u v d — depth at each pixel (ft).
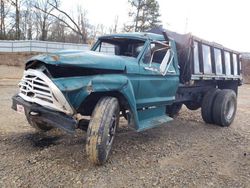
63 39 158.51
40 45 98.73
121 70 15.85
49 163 14.38
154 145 18.60
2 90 42.52
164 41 20.43
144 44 18.69
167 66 19.72
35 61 14.62
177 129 23.58
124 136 20.17
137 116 16.61
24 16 153.89
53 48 100.12
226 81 29.60
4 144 16.93
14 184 12.14
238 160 16.85
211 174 14.49
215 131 23.75
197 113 31.32
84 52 15.30
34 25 157.79
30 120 18.49
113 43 20.79
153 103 18.94
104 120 14.10
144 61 18.29
